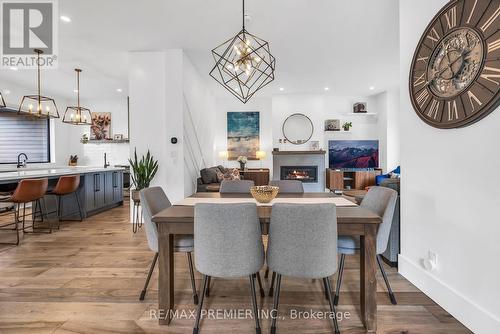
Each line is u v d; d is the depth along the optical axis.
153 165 3.97
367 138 7.05
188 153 4.45
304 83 5.89
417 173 2.05
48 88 6.04
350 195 5.48
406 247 2.24
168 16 3.06
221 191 2.74
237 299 1.99
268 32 3.47
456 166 1.67
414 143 2.08
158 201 2.20
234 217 1.46
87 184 4.56
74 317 1.75
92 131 7.11
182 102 4.04
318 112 6.88
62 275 2.37
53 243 3.24
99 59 4.30
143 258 2.77
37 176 3.52
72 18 3.07
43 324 1.67
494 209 1.43
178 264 2.64
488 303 1.47
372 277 1.62
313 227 1.46
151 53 4.05
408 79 2.14
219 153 7.22
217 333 1.60
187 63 4.31
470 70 1.53
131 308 1.86
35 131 6.37
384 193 2.04
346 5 2.89
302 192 2.71
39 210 4.23
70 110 7.10
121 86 5.87
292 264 1.51
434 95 1.80
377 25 3.31
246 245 1.50
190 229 1.67
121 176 5.83
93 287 2.15
